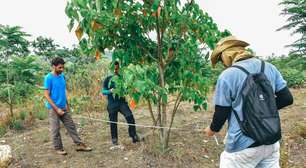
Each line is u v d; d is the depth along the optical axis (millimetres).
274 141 3359
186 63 6035
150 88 5500
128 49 6125
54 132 6668
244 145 3381
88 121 9141
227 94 3391
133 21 5965
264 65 3533
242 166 3461
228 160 3518
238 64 3477
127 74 5340
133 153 6484
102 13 5531
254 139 3320
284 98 3596
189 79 6113
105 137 7777
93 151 6863
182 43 6211
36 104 10930
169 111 10125
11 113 9477
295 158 6262
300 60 17328
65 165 6242
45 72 14539
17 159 6605
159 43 6156
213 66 3838
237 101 3369
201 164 6062
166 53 6375
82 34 5641
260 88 3371
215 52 3684
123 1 5746
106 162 6250
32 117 9336
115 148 6871
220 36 6012
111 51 6195
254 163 3459
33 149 7117
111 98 6973
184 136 7559
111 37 6066
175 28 6141
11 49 12477
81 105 10570
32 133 8273
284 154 6070
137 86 5320
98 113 10203
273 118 3336
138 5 5844
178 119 9289
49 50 17094
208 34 5953
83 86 12320
